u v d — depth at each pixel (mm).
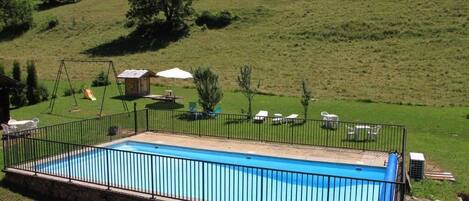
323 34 52469
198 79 28469
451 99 34188
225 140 20594
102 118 23234
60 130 23219
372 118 28328
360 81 39875
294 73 43438
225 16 61875
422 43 46250
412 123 26578
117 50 58500
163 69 48250
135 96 36625
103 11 75000
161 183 14109
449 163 17578
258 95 36719
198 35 59625
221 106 32281
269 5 65188
